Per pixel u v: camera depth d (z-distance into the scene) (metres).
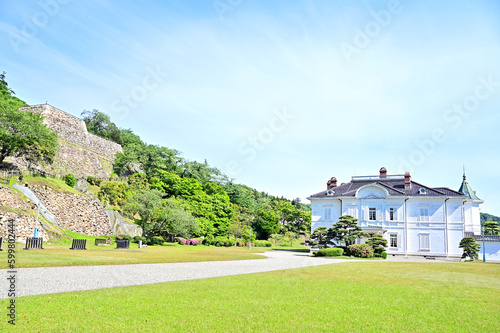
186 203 62.56
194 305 10.27
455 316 9.89
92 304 9.87
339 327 8.52
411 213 46.09
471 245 40.94
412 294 13.23
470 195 54.88
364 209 47.38
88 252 27.69
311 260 31.03
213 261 26.86
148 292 11.97
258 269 21.70
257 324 8.55
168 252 34.19
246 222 75.94
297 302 11.17
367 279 17.42
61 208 41.69
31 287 12.16
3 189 33.78
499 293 13.93
